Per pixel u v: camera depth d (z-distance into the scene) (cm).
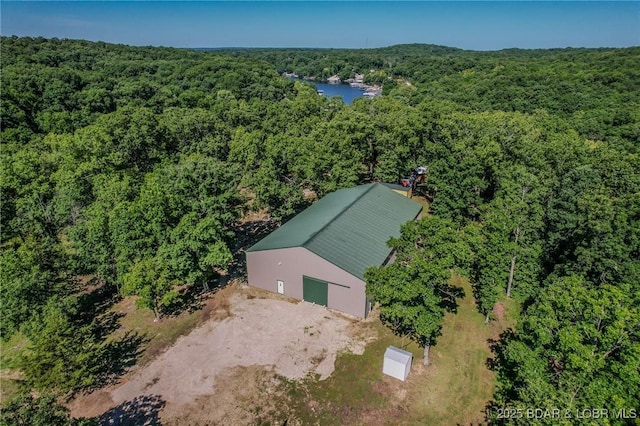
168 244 3216
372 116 7056
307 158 4762
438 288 2641
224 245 3297
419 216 4534
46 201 4222
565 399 1673
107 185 3881
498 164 4591
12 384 2570
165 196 3409
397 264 2523
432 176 4547
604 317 1922
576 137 5772
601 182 3750
